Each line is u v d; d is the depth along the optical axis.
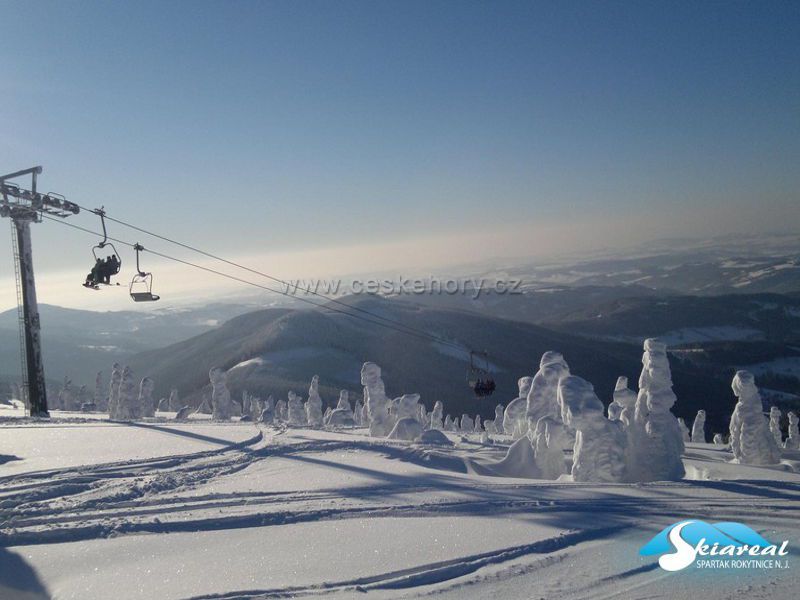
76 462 15.91
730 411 183.38
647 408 19.31
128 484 13.60
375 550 9.55
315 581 8.31
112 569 8.76
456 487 14.00
